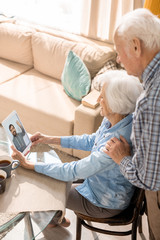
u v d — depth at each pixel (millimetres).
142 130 1191
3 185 1323
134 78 1367
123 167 1325
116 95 1333
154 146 1163
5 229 1216
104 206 1557
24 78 2957
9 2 3645
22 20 3676
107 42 3088
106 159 1413
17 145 1530
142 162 1243
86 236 1996
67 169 1448
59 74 2902
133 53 1203
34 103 2584
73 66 2582
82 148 1741
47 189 1397
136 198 1518
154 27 1151
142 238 2002
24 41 3061
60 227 2033
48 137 1729
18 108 2625
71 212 2162
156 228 1584
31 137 1698
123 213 1611
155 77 1170
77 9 3166
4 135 1819
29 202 1320
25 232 1257
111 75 1384
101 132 1556
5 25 3203
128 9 2814
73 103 2609
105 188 1525
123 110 1362
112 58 2840
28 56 3125
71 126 2420
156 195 1490
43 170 1466
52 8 3396
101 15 2971
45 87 2824
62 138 1737
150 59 1197
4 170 1386
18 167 1496
